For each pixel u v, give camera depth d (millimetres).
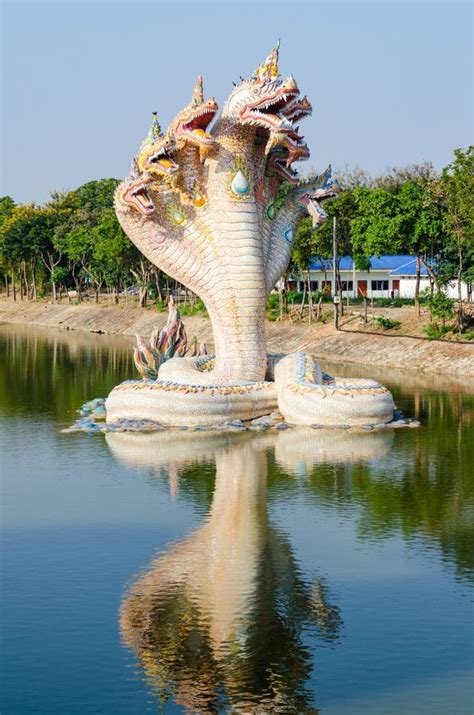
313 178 34719
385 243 55406
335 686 14602
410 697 14250
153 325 81000
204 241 32594
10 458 28891
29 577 18969
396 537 21062
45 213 120438
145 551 20359
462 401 38188
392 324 57438
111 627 16656
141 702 14211
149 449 29562
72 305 103375
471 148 51281
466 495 24234
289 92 30703
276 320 67562
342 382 34375
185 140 31531
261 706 14055
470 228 50812
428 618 16875
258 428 31750
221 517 22609
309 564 19500
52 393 43031
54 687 14648
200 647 15891
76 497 24578
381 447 29516
